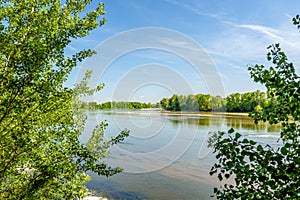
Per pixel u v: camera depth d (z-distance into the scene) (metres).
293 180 1.94
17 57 3.30
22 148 3.60
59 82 3.86
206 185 12.39
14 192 3.60
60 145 4.00
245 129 22.23
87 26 3.87
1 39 3.28
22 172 3.98
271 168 1.98
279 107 2.38
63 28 3.66
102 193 11.22
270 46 2.51
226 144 2.17
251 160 2.07
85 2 3.96
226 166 2.20
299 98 2.27
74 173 3.86
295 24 2.60
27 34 3.39
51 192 3.77
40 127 3.91
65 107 4.08
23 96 3.54
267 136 17.25
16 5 3.45
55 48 3.63
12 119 3.55
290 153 2.10
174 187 12.19
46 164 3.65
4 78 3.28
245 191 2.15
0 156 3.52
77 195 4.02
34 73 3.42
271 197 2.03
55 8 3.47
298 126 2.33
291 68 2.41
